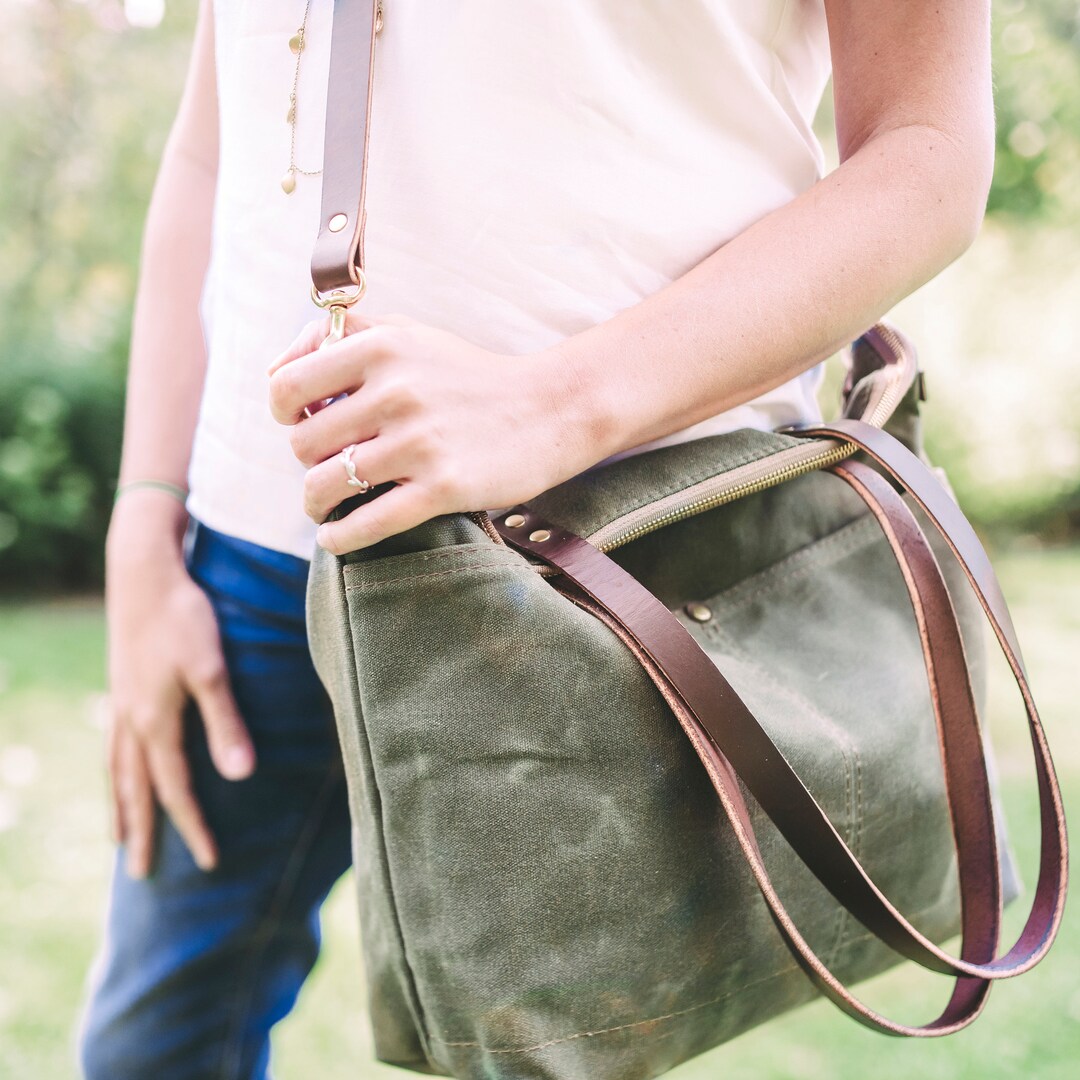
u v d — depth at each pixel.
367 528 0.52
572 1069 0.57
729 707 0.56
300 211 0.67
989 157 0.63
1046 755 0.61
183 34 5.42
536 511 0.62
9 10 5.39
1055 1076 1.49
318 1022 1.67
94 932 1.91
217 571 0.84
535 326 0.63
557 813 0.56
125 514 0.86
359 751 0.57
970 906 0.65
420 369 0.52
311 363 0.53
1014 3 5.80
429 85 0.62
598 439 0.55
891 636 0.73
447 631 0.54
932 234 0.61
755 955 0.62
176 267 0.89
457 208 0.62
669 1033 0.60
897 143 0.62
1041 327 5.60
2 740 2.87
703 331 0.57
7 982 1.74
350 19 0.60
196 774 0.85
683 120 0.66
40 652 3.84
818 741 0.64
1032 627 4.12
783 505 0.73
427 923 0.57
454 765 0.55
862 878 0.55
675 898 0.58
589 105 0.62
